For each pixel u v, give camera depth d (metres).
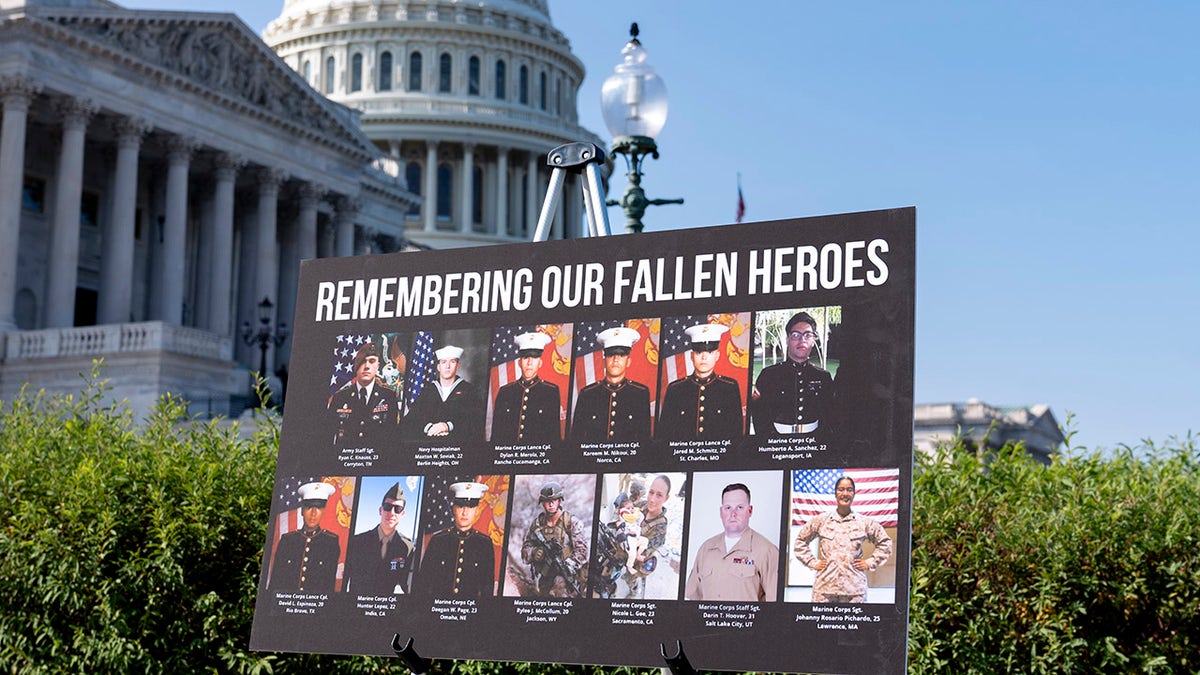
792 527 10.03
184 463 16.39
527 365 11.27
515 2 153.00
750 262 10.66
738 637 10.00
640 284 11.03
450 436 11.39
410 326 11.80
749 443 10.33
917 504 14.34
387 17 146.62
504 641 10.74
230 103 75.00
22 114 63.91
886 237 10.24
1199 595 13.43
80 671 15.42
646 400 10.77
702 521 10.33
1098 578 13.65
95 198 75.31
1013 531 13.79
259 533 15.91
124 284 68.38
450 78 146.62
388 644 11.09
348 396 11.86
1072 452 14.90
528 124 144.75
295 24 151.75
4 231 62.91
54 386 59.47
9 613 15.89
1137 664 13.47
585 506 10.75
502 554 10.93
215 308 74.62
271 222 78.81
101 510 15.70
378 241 97.56
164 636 15.72
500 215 143.50
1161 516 13.56
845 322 10.23
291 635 11.45
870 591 9.69
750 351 10.48
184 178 72.62
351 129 85.00
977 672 13.68
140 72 69.75
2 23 63.50
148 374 57.75
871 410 9.99
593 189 12.17
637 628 10.34
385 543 11.36
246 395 63.00
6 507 16.16
